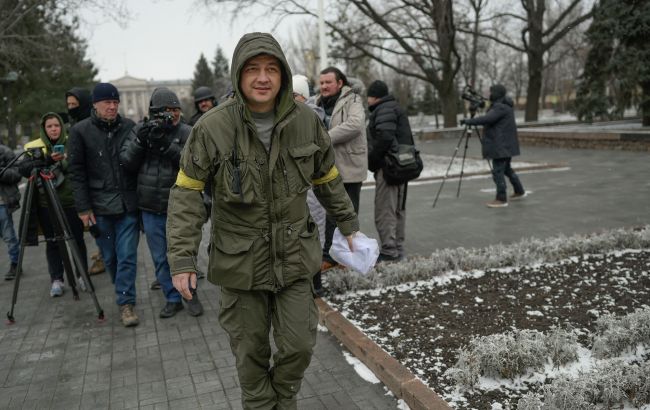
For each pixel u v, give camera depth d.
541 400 2.84
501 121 8.14
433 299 4.35
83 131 4.29
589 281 4.54
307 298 2.57
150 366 3.66
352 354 3.66
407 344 3.58
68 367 3.70
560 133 18.08
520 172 12.26
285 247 2.45
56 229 4.70
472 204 8.78
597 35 19.44
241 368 2.61
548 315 3.91
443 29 25.45
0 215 5.82
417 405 2.89
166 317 4.54
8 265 6.57
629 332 3.27
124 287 4.40
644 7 17.77
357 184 4.96
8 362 3.81
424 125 44.56
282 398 2.68
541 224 7.05
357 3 25.00
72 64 25.69
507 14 27.30
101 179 4.33
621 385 2.71
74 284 5.05
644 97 18.73
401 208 5.54
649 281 4.45
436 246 6.28
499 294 4.38
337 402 3.10
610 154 14.88
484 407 2.83
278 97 2.43
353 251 2.93
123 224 4.41
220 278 2.46
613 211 7.55
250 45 2.29
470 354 3.14
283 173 2.42
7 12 18.03
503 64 57.31
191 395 3.26
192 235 2.37
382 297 4.48
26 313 4.80
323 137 2.61
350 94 4.80
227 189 2.33
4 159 5.74
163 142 4.16
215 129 2.34
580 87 21.22
